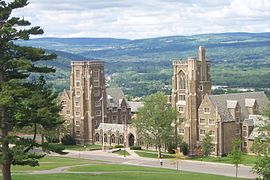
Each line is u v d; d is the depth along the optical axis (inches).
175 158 6609.3
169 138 7170.3
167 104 7303.2
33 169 4842.5
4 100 2271.2
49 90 2534.5
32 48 2482.8
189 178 4608.8
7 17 2466.8
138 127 7229.3
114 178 4247.0
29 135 6574.8
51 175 4259.4
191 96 7642.7
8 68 2456.9
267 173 3695.9
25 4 2481.5
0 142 2413.9
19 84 2427.4
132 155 7322.8
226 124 7367.1
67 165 5413.4
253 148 4940.9
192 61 7672.2
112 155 7313.0
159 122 7106.3
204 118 7514.8
